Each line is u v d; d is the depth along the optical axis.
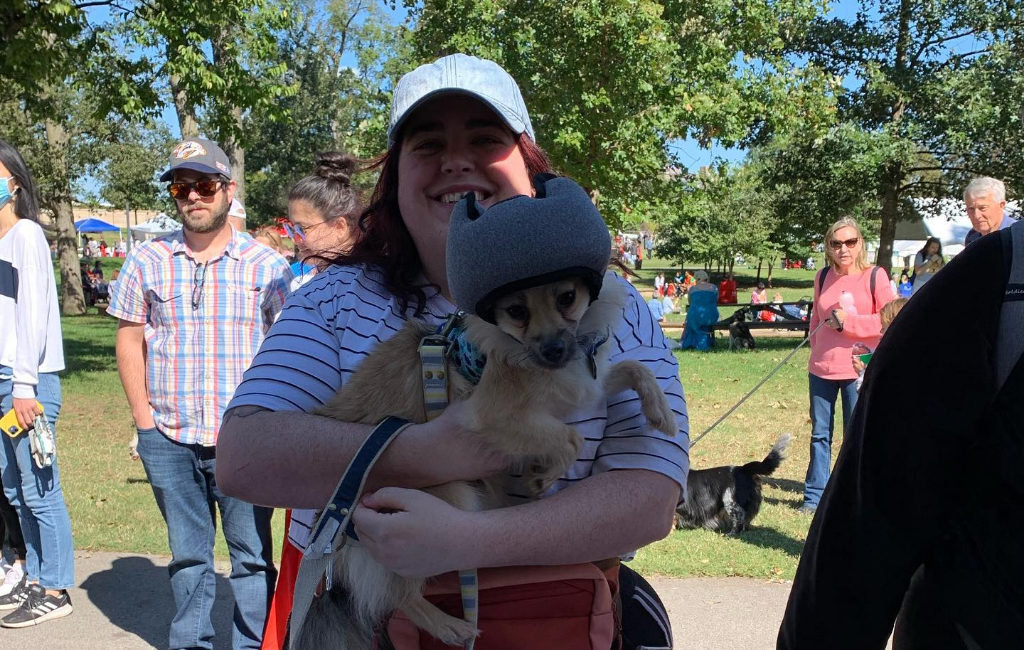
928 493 1.61
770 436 9.69
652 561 5.66
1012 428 1.49
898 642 1.79
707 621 4.70
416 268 2.22
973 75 18.78
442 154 2.15
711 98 15.88
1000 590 1.50
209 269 4.04
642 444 1.91
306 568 1.73
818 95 18.44
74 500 7.08
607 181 14.77
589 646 1.84
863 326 6.22
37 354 4.56
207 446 4.02
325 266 2.31
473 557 1.67
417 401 1.99
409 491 1.71
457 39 14.77
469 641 1.79
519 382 1.79
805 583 1.88
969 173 20.45
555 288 1.74
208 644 4.20
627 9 13.74
